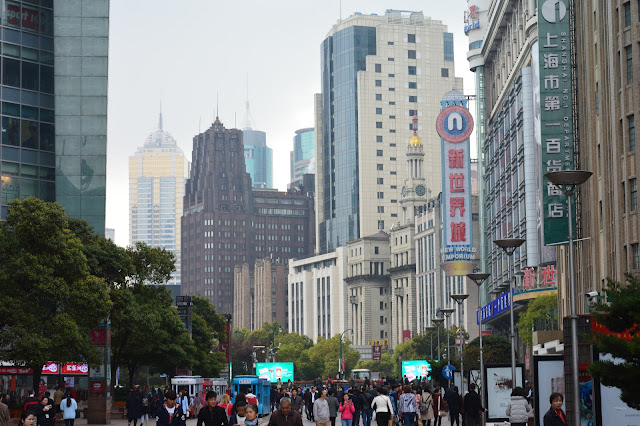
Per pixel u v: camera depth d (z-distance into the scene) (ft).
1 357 243.40
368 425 211.20
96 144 411.95
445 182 607.78
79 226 301.22
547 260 390.83
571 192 134.00
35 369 255.50
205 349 481.05
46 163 409.49
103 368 268.41
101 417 263.70
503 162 615.98
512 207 579.07
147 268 336.49
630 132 256.93
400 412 181.47
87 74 414.21
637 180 252.42
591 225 304.30
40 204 251.60
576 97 348.18
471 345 465.06
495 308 524.52
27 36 408.05
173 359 371.76
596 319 107.96
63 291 246.47
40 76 410.93
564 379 134.92
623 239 260.01
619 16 260.21
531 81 493.36
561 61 352.28
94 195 409.28
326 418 160.25
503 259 618.03
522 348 557.74
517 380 195.62
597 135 297.33
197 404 321.73
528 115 490.49
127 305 309.22
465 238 603.67
